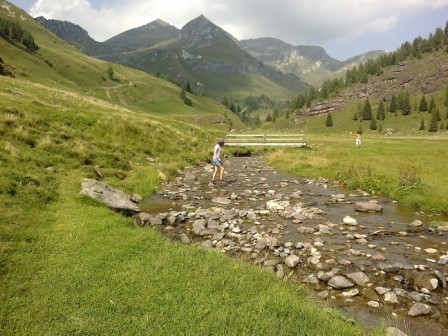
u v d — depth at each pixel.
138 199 16.42
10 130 17.64
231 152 41.22
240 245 11.06
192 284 7.49
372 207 15.84
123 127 27.44
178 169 24.97
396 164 27.80
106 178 18.16
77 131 23.28
